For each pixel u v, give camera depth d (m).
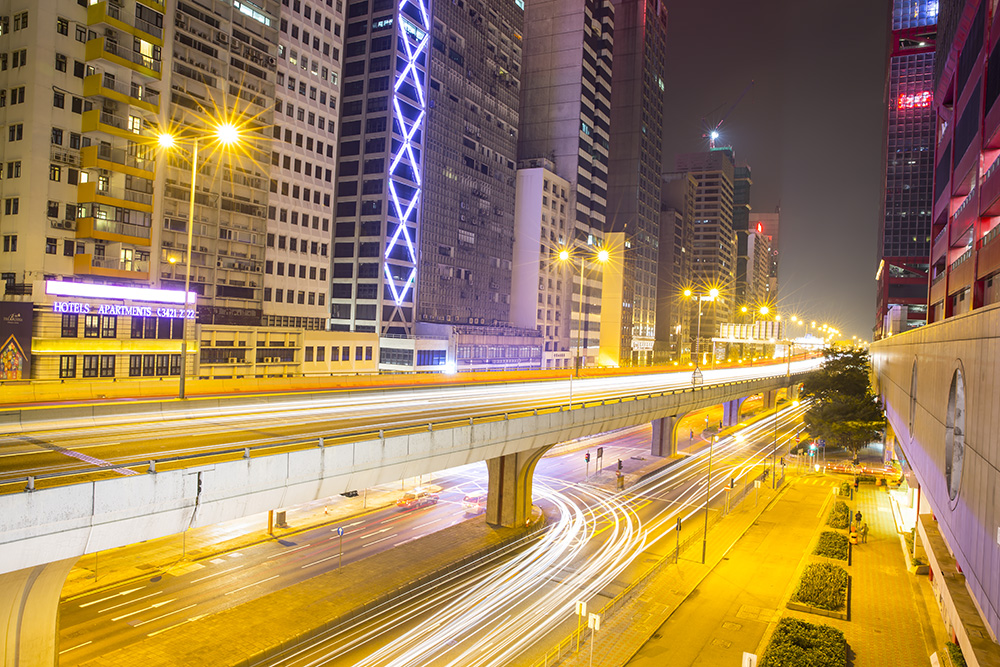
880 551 51.41
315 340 82.38
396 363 98.12
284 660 30.89
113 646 30.92
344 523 52.12
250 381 49.03
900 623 38.00
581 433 50.41
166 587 38.22
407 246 104.88
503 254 130.25
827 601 39.97
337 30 89.00
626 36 179.38
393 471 31.66
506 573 43.81
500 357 119.31
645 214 184.62
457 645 33.09
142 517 21.05
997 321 20.69
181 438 28.34
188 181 68.25
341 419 36.53
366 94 102.88
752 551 50.88
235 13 72.25
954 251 72.69
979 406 22.83
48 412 31.58
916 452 43.53
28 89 55.66
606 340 163.38
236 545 45.75
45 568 20.53
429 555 44.84
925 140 182.12
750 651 34.38
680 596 41.44
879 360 94.44
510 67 130.00
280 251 81.50
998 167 49.06
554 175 138.50
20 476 19.64
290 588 38.38
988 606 20.48
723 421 123.31
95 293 58.16
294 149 83.12
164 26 64.62
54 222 57.25
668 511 61.25
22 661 21.42
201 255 70.44
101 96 59.19
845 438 85.50
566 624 36.38
